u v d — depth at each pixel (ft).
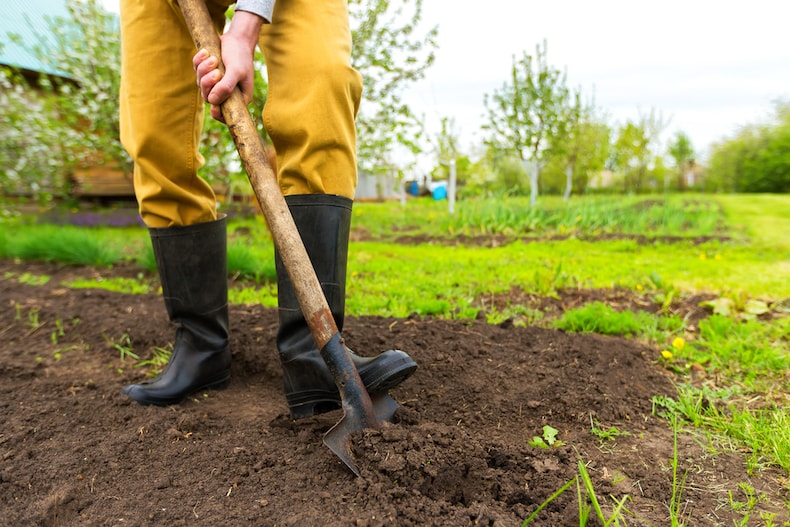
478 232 23.04
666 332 8.25
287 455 4.74
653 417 5.77
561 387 6.11
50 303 10.00
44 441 5.10
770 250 16.89
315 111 4.96
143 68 5.60
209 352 6.30
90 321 8.80
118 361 7.47
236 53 4.65
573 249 17.69
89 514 4.02
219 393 6.43
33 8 29.50
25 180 23.80
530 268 13.67
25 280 12.68
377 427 4.56
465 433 4.78
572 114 34.94
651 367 7.00
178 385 6.07
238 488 4.27
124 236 20.48
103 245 15.42
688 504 4.22
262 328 7.85
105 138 23.61
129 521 3.91
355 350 6.90
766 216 27.53
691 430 5.49
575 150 36.70
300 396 5.37
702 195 45.85
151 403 5.91
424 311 9.20
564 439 5.27
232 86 4.62
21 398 6.06
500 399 5.92
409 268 13.73
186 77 5.70
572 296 10.69
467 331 7.79
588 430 5.46
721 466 4.78
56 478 4.45
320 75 4.94
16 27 27.81
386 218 28.89
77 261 14.65
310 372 5.28
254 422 5.51
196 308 6.21
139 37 5.59
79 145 23.61
